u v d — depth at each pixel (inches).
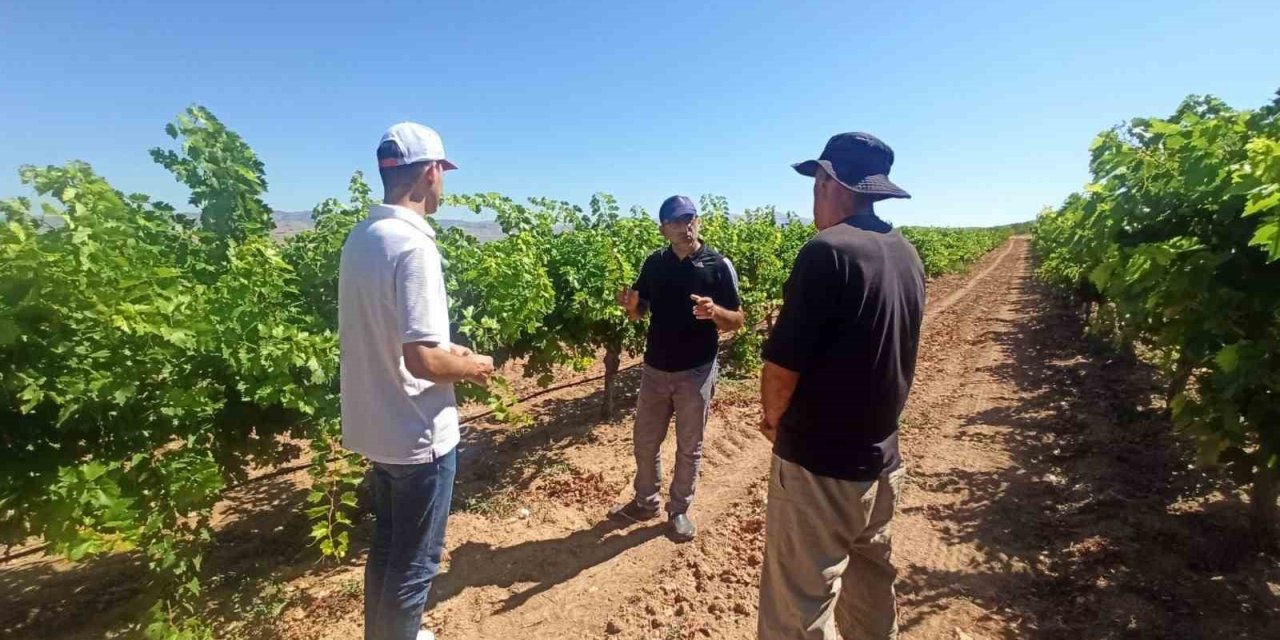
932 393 320.2
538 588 143.2
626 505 177.0
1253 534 147.3
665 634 125.8
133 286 109.4
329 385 145.3
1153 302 135.4
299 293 169.6
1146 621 125.3
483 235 243.8
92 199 113.2
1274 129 126.4
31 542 164.2
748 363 366.6
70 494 100.6
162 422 116.9
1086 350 406.0
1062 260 497.4
